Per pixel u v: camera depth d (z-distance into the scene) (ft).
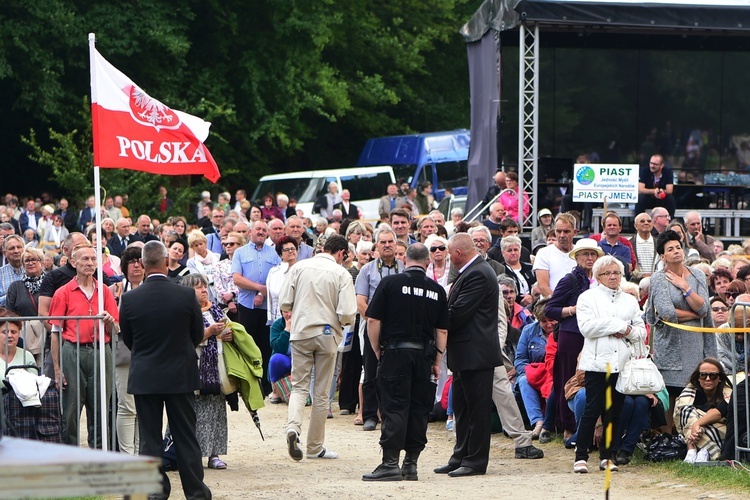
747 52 140.46
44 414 61.87
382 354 63.10
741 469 59.67
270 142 210.38
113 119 65.00
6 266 84.02
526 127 121.29
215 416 65.98
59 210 172.14
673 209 121.80
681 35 138.51
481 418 63.36
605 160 139.13
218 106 200.64
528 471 64.59
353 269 90.53
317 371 68.90
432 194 189.98
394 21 237.25
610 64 138.82
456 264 64.13
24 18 185.37
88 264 65.98
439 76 252.62
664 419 66.74
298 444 68.39
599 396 62.59
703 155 140.67
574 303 69.36
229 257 99.91
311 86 216.13
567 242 77.20
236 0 209.36
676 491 56.59
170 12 198.08
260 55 212.23
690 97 140.05
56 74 186.70
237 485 60.70
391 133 242.17
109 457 25.35
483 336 63.10
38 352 72.02
